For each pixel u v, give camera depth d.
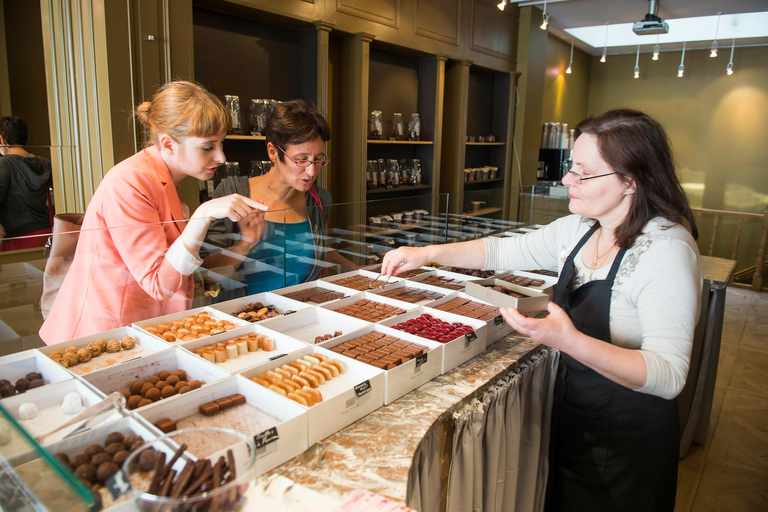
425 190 4.66
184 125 1.45
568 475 1.57
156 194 1.48
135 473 0.74
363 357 1.37
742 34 5.92
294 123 1.81
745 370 3.80
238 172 3.01
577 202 1.38
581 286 1.41
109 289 1.37
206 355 1.34
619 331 1.33
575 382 1.52
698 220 7.26
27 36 3.73
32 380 1.15
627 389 1.43
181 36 2.66
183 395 1.10
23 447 0.72
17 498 0.72
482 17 4.86
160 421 1.05
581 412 1.50
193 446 0.83
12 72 3.97
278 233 1.79
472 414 1.35
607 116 1.30
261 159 3.38
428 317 1.73
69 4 2.61
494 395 1.45
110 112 2.46
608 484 1.49
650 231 1.28
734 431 2.97
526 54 5.48
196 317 1.58
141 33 2.50
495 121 5.68
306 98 3.52
